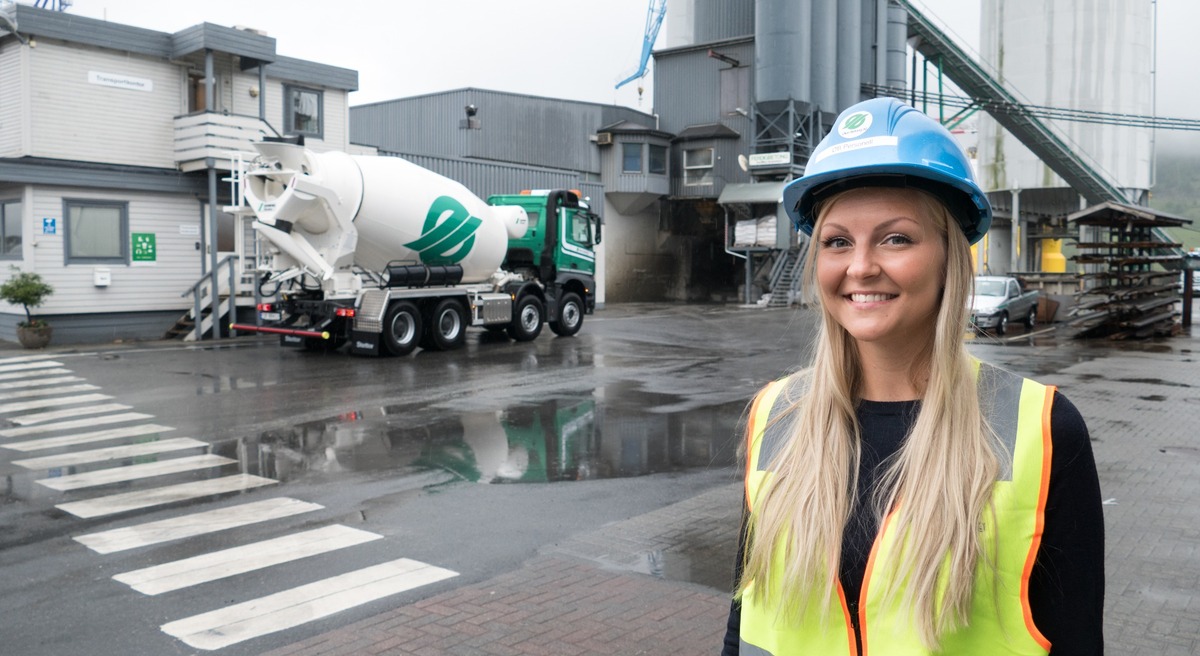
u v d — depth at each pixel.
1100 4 43.06
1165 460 8.20
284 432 9.79
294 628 4.55
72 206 19.59
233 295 20.02
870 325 1.36
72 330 19.62
